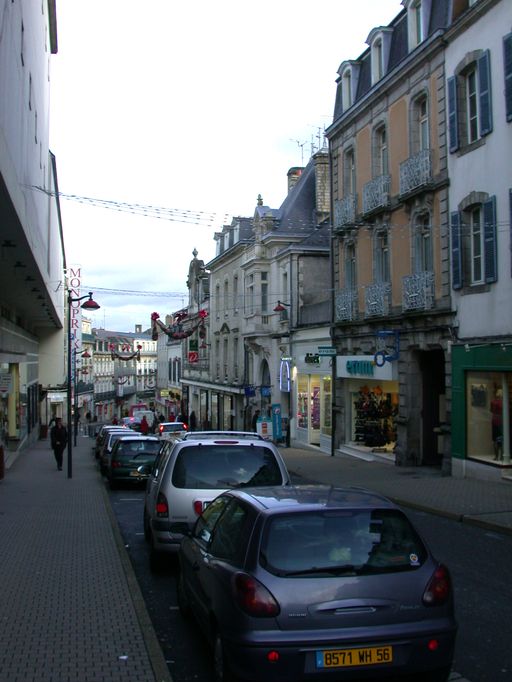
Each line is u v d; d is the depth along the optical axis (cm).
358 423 2559
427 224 2047
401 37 2205
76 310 5934
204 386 5175
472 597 751
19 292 2606
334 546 486
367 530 500
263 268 3622
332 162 2708
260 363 3731
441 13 1916
